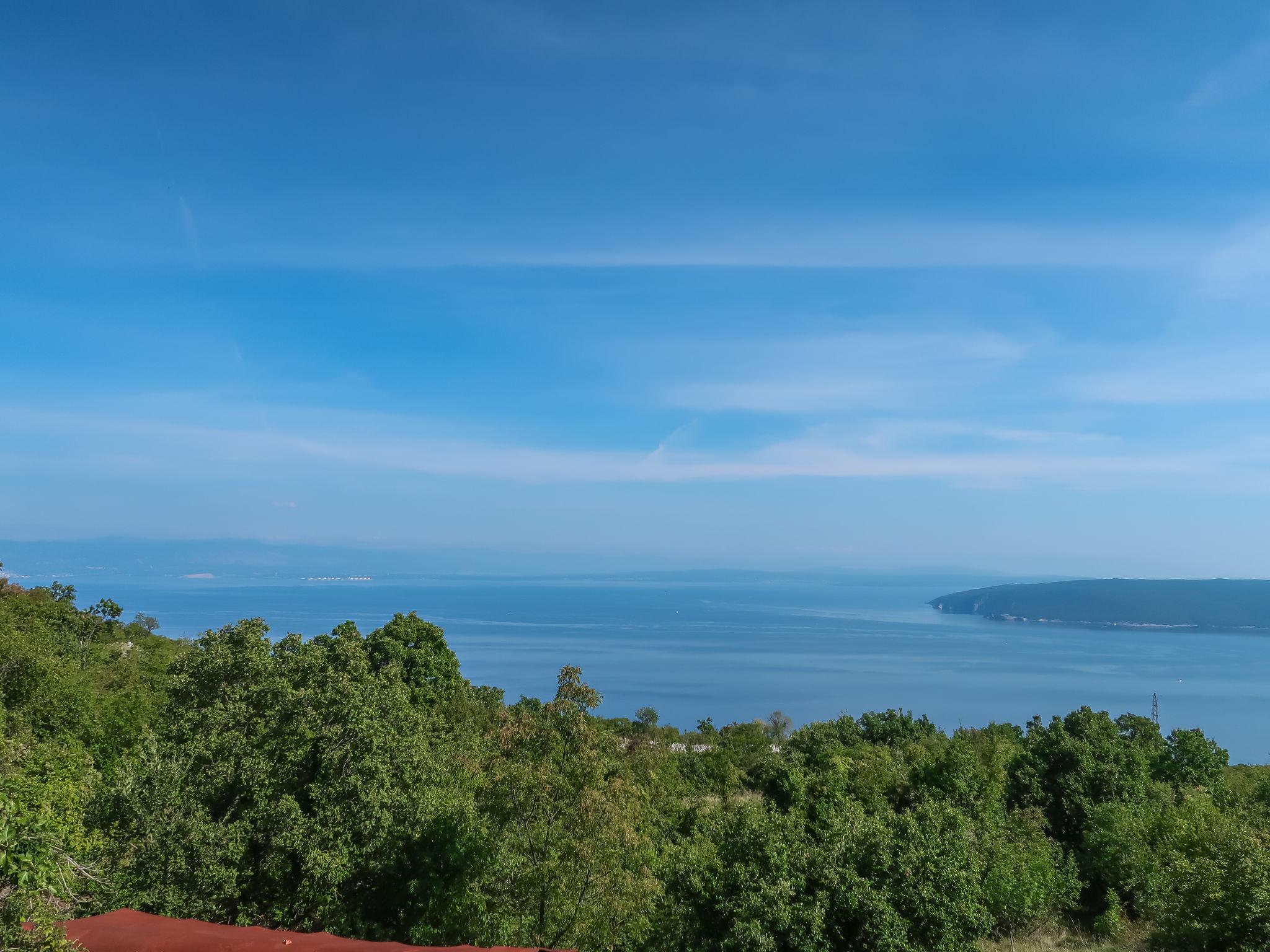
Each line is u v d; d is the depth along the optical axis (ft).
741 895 60.64
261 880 60.49
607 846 64.64
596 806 64.44
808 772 207.51
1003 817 132.57
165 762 61.46
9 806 35.04
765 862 63.16
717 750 246.27
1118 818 113.50
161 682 156.35
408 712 71.72
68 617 252.83
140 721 115.44
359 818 60.85
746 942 57.52
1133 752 144.25
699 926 63.05
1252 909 65.41
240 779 60.80
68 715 121.08
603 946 63.52
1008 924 102.22
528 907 64.34
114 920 47.03
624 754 121.29
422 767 70.08
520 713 72.95
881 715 286.87
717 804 151.64
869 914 59.36
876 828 65.36
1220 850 75.25
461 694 159.33
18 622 220.84
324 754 63.05
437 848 65.36
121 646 268.21
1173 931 77.92
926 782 146.00
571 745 67.87
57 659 136.26
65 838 55.21
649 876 66.85
